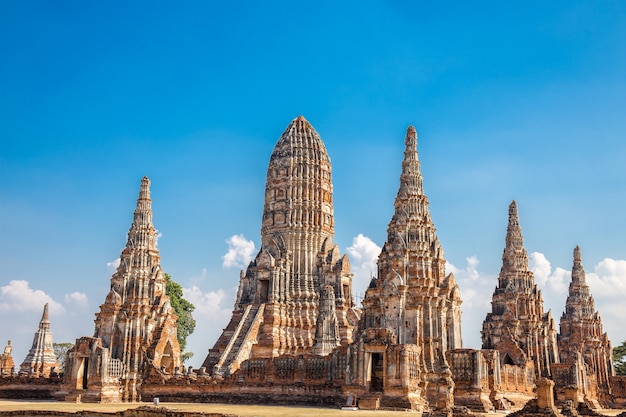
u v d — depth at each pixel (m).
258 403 98.56
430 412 66.69
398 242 100.38
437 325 98.12
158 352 114.88
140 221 122.94
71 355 107.50
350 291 136.50
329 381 94.31
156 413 69.44
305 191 140.25
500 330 133.38
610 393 147.12
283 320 128.25
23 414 72.06
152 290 121.00
